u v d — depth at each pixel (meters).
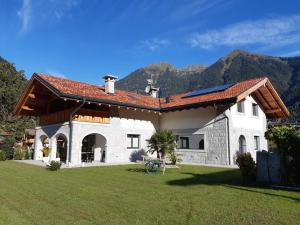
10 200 7.07
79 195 7.68
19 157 22.86
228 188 8.71
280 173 9.07
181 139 21.47
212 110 19.36
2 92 46.75
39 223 5.22
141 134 21.97
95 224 5.16
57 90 16.64
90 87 20.97
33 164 17.77
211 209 6.14
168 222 5.24
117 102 19.09
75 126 17.83
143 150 21.95
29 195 7.68
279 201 6.86
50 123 20.69
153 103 23.52
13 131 39.06
